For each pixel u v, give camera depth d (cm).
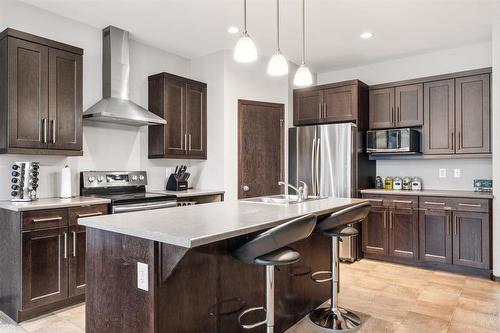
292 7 312
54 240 266
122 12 323
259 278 218
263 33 373
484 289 321
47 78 288
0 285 271
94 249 183
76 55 309
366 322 254
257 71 451
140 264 160
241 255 179
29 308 253
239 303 203
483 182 392
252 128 445
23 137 273
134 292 163
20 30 300
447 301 293
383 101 441
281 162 463
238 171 434
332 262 257
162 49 423
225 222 177
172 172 434
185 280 169
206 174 444
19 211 249
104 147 365
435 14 326
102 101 346
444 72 427
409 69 453
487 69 371
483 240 351
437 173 432
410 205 393
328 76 520
